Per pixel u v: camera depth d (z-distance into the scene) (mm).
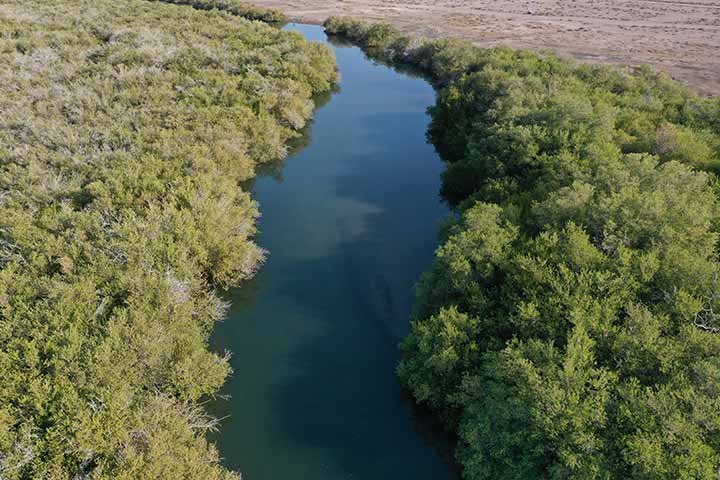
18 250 22266
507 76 41031
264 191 34219
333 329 23422
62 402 15398
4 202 25359
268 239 29328
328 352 22250
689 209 19625
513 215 23391
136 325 18688
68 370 16422
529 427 15062
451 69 51281
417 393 18438
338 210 32406
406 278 26625
